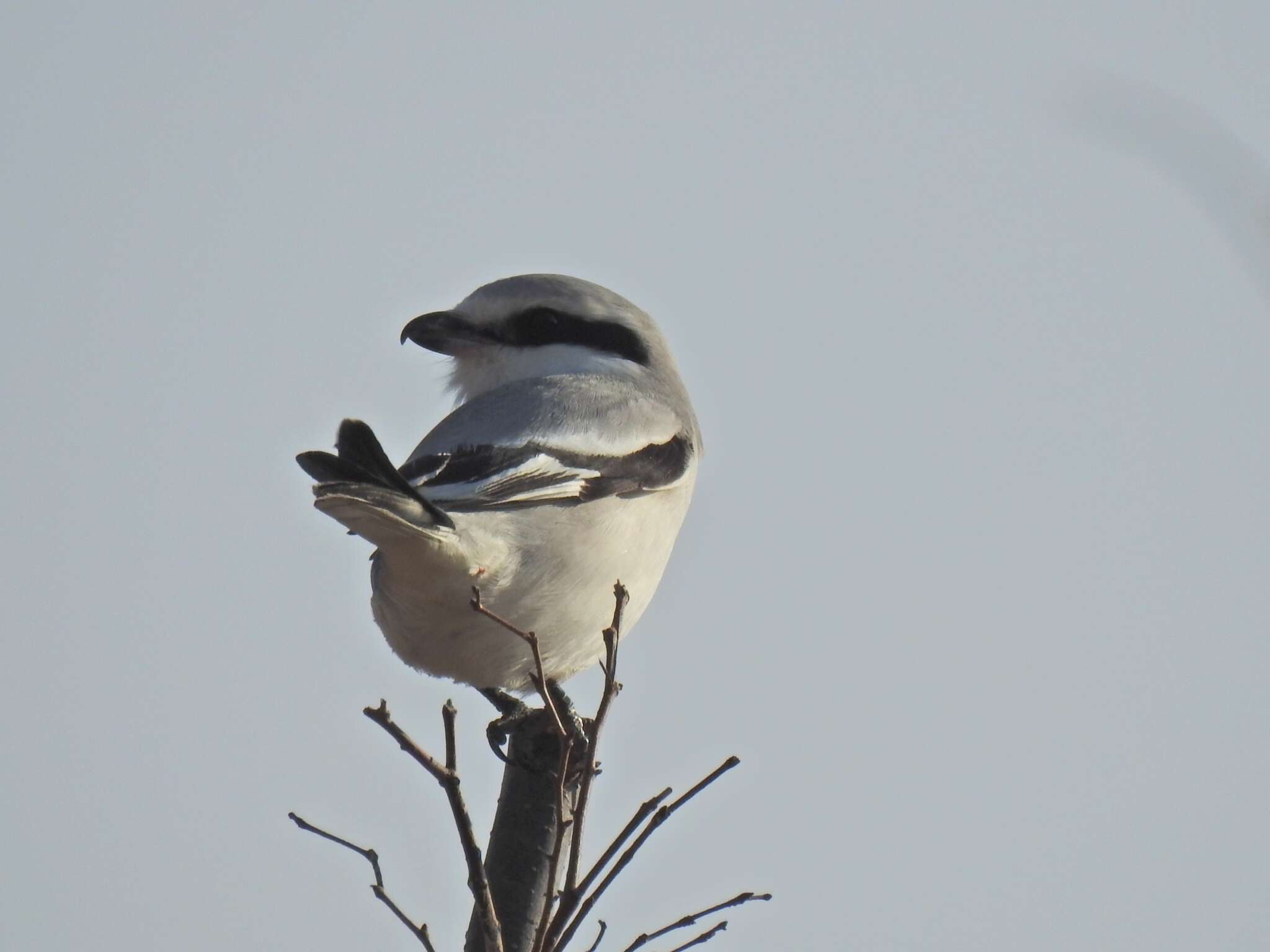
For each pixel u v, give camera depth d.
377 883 6.36
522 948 7.57
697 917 6.64
